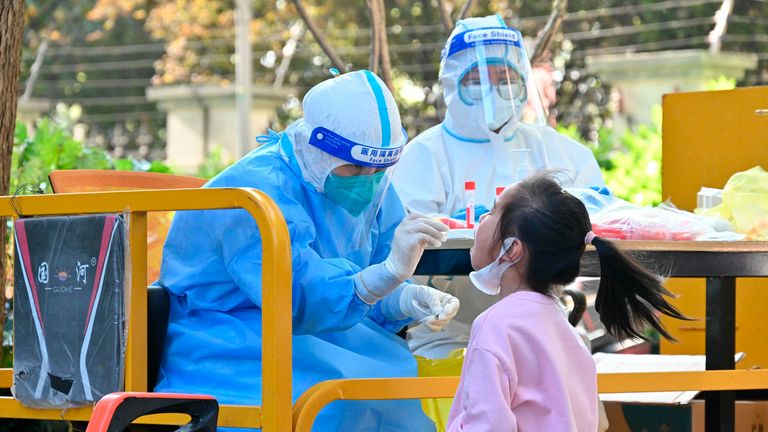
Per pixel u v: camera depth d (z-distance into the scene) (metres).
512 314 2.98
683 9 18.05
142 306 3.20
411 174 5.02
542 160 5.07
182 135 16.91
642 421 4.41
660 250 3.46
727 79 12.34
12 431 5.41
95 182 4.17
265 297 2.93
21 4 4.38
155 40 24.12
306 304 3.23
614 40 18.45
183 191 3.07
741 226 4.12
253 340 3.40
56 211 3.28
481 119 4.96
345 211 3.54
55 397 3.27
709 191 4.74
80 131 23.69
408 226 3.14
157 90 17.03
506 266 3.13
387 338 3.72
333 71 3.59
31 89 21.95
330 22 21.41
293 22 21.48
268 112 17.45
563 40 17.84
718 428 3.95
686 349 5.36
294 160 3.51
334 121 3.35
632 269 3.16
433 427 3.73
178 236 3.54
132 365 3.17
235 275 3.33
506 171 4.99
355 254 3.67
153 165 7.29
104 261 3.17
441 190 5.00
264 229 2.93
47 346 3.28
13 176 6.25
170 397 2.78
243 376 3.37
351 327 3.38
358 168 3.44
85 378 3.20
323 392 3.07
